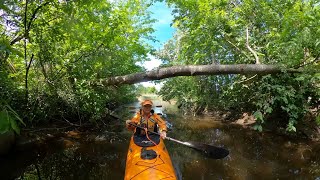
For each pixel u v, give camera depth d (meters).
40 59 6.59
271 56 7.43
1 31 5.44
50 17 5.77
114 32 7.86
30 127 7.17
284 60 6.41
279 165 5.27
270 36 7.39
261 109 7.89
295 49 6.12
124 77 7.60
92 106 8.15
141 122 5.22
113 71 9.62
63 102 7.61
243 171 4.97
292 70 6.47
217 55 9.03
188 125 9.24
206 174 4.87
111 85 8.22
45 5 5.15
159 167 3.82
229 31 8.09
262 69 6.54
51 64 7.06
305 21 6.27
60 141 6.96
